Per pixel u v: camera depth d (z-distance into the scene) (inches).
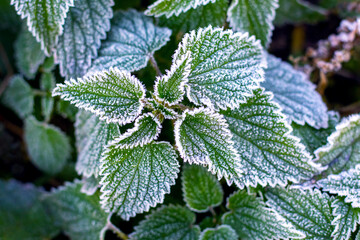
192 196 17.4
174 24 17.5
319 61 19.4
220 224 17.5
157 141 16.2
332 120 17.7
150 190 15.9
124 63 16.8
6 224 19.8
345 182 16.4
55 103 19.2
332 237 16.5
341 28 19.6
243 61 16.1
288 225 16.4
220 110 16.2
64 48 17.1
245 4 17.2
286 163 16.1
